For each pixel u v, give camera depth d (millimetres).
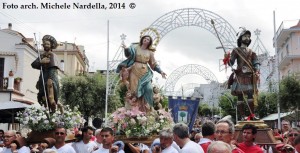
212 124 7211
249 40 12656
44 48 11922
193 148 6078
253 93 12258
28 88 33812
